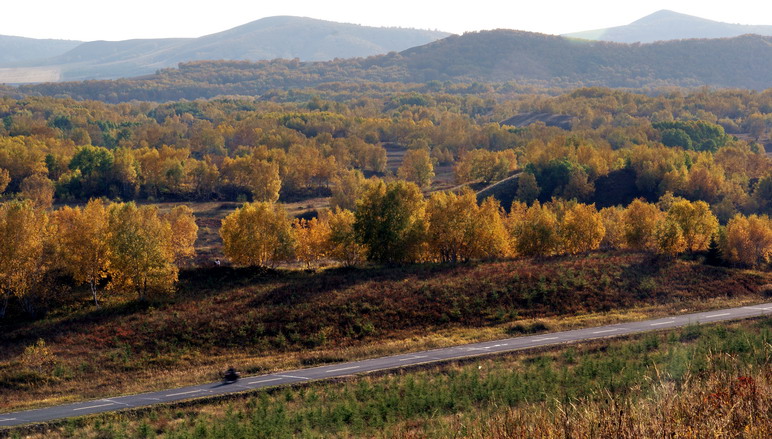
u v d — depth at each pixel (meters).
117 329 62.59
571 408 19.84
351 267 87.50
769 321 54.47
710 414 17.31
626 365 40.78
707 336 48.75
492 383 39.66
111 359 56.94
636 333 53.16
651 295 74.62
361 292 72.69
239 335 62.28
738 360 31.19
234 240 86.12
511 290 73.88
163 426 36.28
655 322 59.47
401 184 92.06
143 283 70.44
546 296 72.69
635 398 22.67
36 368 53.81
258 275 81.44
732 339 43.34
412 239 89.69
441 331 63.59
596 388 34.41
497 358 48.28
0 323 64.81
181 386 45.53
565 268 81.75
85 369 54.84
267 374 47.94
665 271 82.38
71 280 75.81
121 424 36.53
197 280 78.62
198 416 38.16
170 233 86.06
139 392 44.59
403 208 89.62
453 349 53.16
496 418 20.91
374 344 60.00
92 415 38.41
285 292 73.00
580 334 56.06
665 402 18.19
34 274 68.31
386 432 31.78
